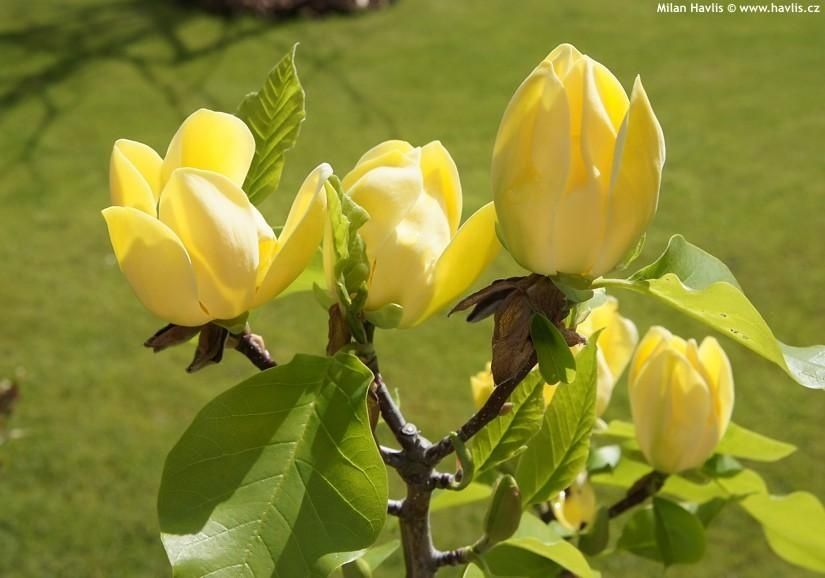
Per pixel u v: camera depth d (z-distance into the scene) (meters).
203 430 0.47
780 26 5.11
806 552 0.71
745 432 0.68
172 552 0.45
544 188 0.46
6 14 5.94
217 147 0.51
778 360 0.47
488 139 4.08
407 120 4.36
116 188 0.48
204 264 0.48
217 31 5.57
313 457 0.47
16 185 3.78
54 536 2.07
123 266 0.48
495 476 0.70
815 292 2.83
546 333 0.48
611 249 0.47
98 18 5.81
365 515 0.46
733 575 1.91
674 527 0.68
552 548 0.57
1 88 4.84
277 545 0.45
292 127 0.58
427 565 0.57
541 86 0.46
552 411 0.59
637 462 0.72
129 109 4.61
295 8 5.71
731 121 4.05
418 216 0.50
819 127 3.92
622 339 0.71
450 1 5.94
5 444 2.30
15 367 2.62
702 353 0.67
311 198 0.48
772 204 3.33
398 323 0.51
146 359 2.65
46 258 3.19
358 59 5.15
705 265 0.51
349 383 0.48
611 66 4.81
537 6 5.81
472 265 0.50
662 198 3.42
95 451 2.30
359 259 0.49
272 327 2.75
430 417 2.36
